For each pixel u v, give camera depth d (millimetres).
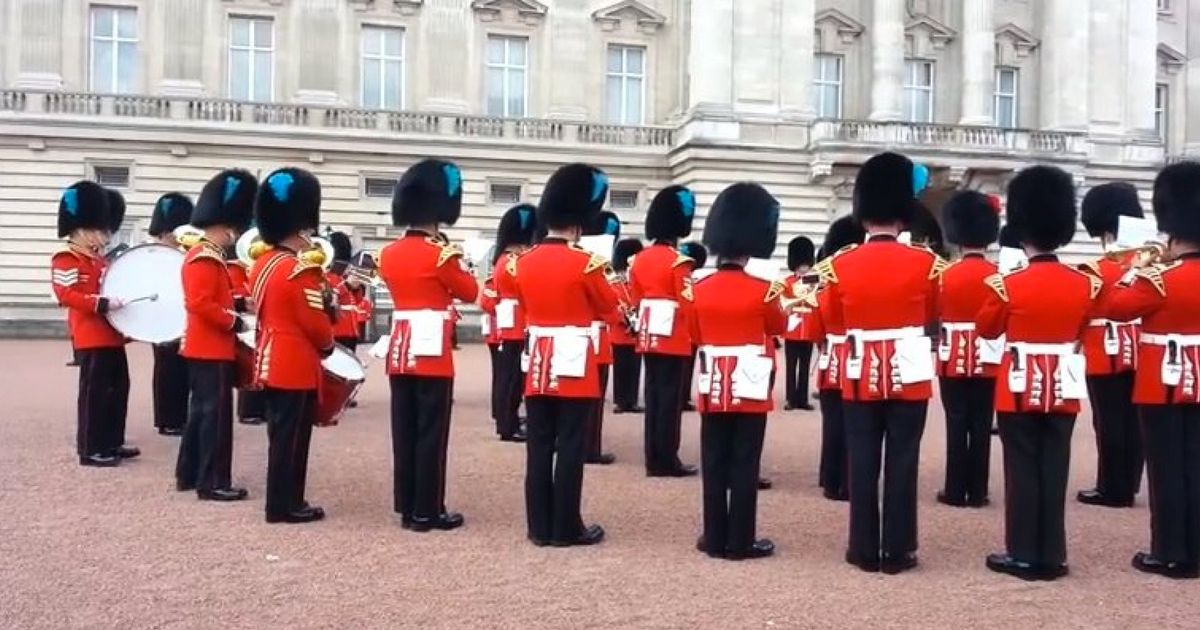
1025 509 7734
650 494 10359
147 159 31609
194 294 9500
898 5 36719
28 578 7129
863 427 7828
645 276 11406
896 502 7727
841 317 8039
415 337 8625
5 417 14625
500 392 13375
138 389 18344
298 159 32844
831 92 37625
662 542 8484
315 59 33344
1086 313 7699
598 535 8453
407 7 34188
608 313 8375
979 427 10164
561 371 8133
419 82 34406
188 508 9312
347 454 12102
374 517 9125
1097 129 38531
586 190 8453
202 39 32500
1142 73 39531
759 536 8812
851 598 7051
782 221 34312
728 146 33875
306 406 8945
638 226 35594
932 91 38781
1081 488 11211
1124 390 10266
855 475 7852
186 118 31844
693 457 12516
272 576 7281
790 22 34906
